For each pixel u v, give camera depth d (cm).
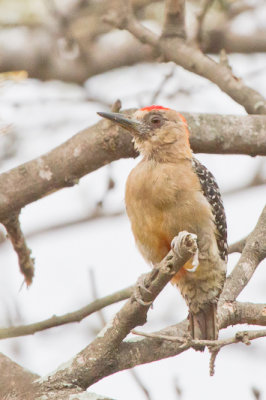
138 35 1347
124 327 887
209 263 1037
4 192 1124
